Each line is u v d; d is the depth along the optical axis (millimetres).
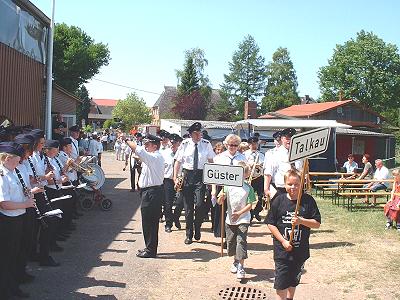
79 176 12234
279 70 82562
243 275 6992
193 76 73000
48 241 7332
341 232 10617
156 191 8023
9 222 5617
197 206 9234
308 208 5094
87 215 11891
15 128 7676
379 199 16531
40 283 6527
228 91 83562
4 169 5621
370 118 43156
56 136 11023
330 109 40875
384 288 6758
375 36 64188
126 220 11344
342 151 32656
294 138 4980
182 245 9133
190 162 9266
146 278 6980
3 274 5645
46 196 7156
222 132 23625
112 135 51406
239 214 7004
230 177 7117
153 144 8039
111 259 7902
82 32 48969
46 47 16266
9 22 12602
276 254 5109
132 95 73812
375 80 62406
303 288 6742
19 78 13602
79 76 47969
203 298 6273
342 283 6977
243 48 83625
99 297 6098
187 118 67812
